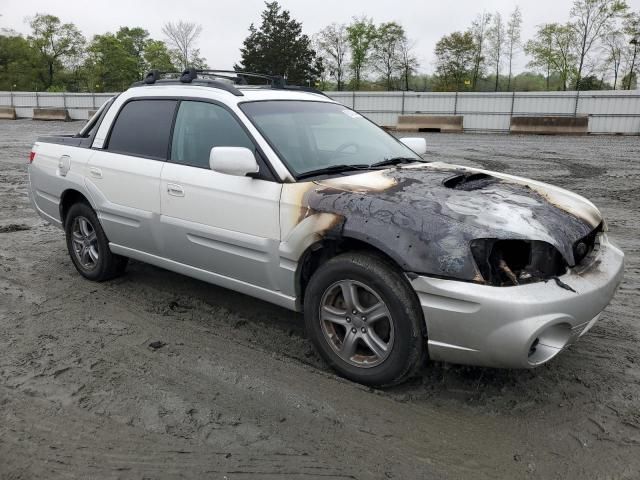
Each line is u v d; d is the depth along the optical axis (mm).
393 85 57500
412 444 2787
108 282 5090
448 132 26594
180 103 4238
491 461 2660
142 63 70000
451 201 3098
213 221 3791
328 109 4477
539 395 3193
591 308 2951
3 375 3445
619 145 19078
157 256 4371
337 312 3312
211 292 4828
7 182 11094
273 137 3721
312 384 3328
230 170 3393
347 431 2891
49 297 4746
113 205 4539
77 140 5066
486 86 55281
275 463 2656
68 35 70375
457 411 3053
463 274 2771
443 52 55250
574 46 47469
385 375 3131
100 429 2922
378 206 3072
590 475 2562
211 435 2867
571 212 3275
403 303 2957
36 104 37562
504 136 23844
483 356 2830
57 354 3725
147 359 3664
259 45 62062
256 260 3607
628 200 9055
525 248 2867
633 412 3031
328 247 3449
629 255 6012
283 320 4258
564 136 23812
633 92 24703
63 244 6461
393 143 4488
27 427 2936
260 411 3072
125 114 4660
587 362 3572
